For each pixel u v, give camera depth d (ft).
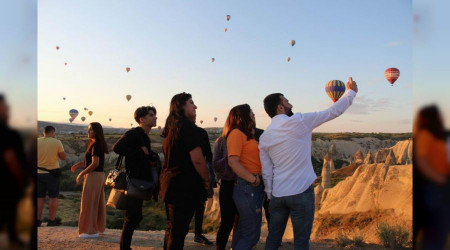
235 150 12.39
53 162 26.50
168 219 13.23
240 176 12.35
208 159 14.97
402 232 19.39
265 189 12.33
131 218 15.10
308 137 11.71
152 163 15.16
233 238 14.53
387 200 51.57
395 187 52.49
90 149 21.02
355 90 12.26
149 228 118.62
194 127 12.47
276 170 11.84
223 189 14.98
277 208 11.95
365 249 18.74
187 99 12.99
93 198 20.90
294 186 11.40
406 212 35.40
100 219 21.94
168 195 12.22
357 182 66.39
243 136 12.67
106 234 22.15
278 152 11.63
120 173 15.23
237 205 12.66
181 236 12.08
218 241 15.16
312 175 11.62
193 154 12.07
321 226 57.21
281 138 11.55
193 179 12.26
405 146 181.88
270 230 12.16
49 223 26.55
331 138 413.39
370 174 66.13
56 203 26.76
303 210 11.35
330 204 75.51
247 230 12.63
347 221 54.19
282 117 11.94
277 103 12.35
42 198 26.40
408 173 52.65
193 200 12.24
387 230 19.58
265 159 12.17
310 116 11.59
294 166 11.47
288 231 62.28
